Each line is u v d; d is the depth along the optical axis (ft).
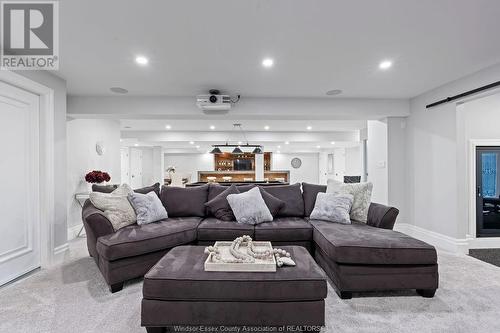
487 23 6.75
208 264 5.68
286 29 7.02
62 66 9.30
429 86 11.91
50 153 9.67
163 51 8.28
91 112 12.96
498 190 12.53
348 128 23.80
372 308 6.56
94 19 6.47
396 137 14.44
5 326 5.85
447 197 11.60
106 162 17.35
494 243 12.19
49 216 9.55
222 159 43.83
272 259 6.00
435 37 7.48
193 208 11.14
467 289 7.57
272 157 42.93
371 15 6.40
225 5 5.95
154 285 5.35
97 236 8.26
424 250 7.04
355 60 9.04
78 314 6.33
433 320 6.04
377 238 7.54
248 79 10.88
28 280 8.28
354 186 10.80
